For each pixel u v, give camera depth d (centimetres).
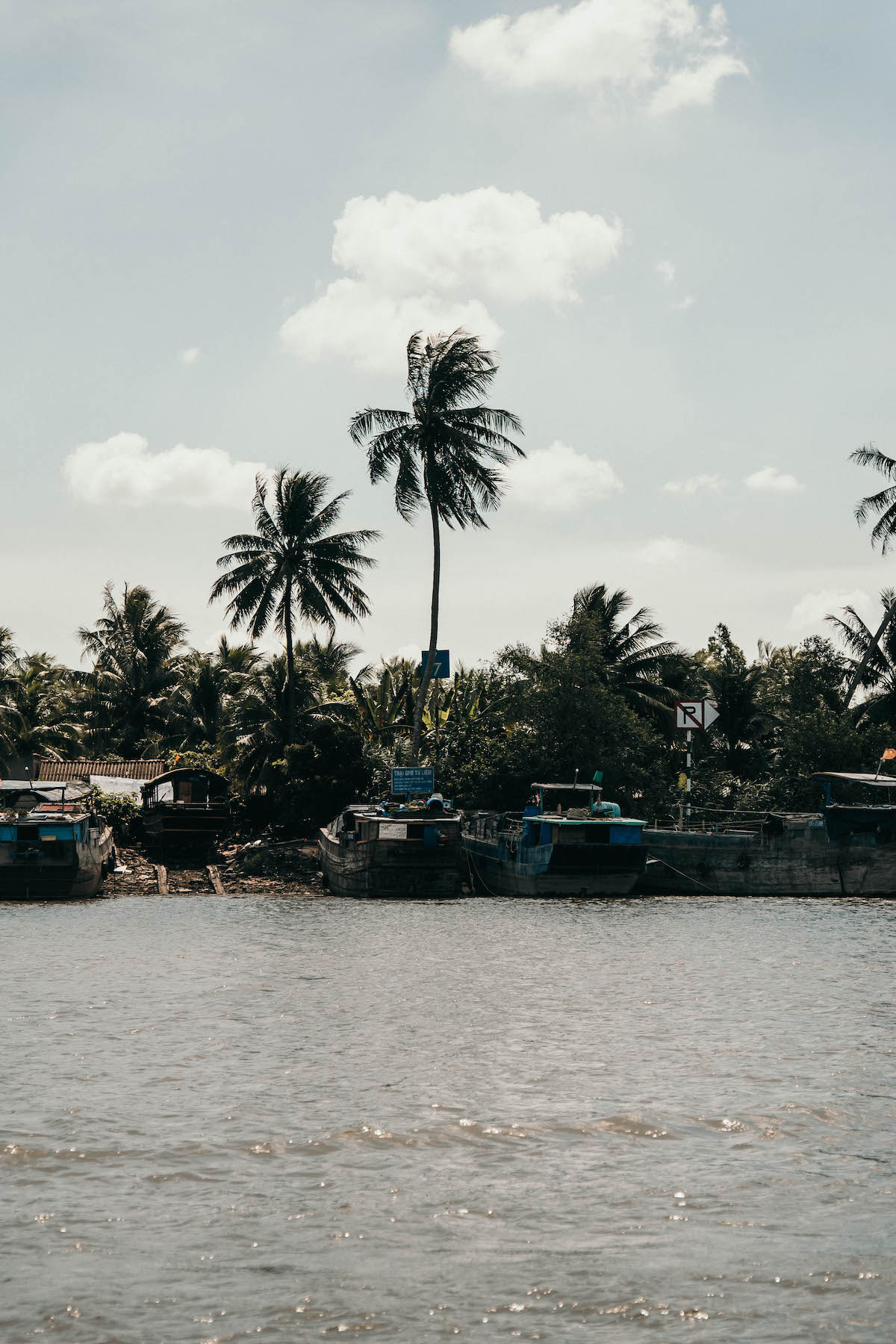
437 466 5706
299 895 4606
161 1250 1134
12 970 2652
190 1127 1487
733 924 3550
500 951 2978
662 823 5475
